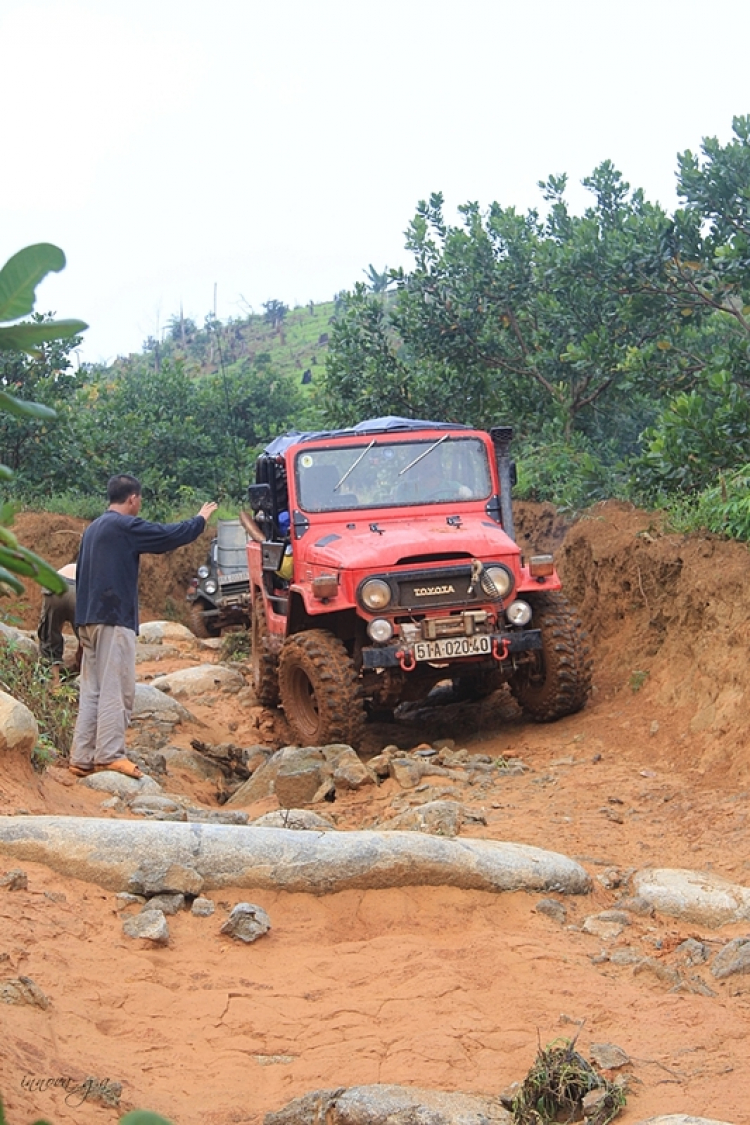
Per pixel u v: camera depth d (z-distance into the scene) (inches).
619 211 643.5
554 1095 139.6
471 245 692.1
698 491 430.9
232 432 1162.6
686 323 607.2
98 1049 149.9
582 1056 151.9
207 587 740.7
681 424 431.8
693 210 552.4
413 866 209.0
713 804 265.7
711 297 578.9
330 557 352.2
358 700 341.7
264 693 422.0
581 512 524.7
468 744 362.3
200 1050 155.5
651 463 443.8
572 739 344.5
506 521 391.2
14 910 187.8
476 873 211.2
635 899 212.5
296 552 373.1
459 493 388.5
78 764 289.0
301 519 375.2
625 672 384.2
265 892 207.2
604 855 242.7
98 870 204.7
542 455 636.1
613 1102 139.5
